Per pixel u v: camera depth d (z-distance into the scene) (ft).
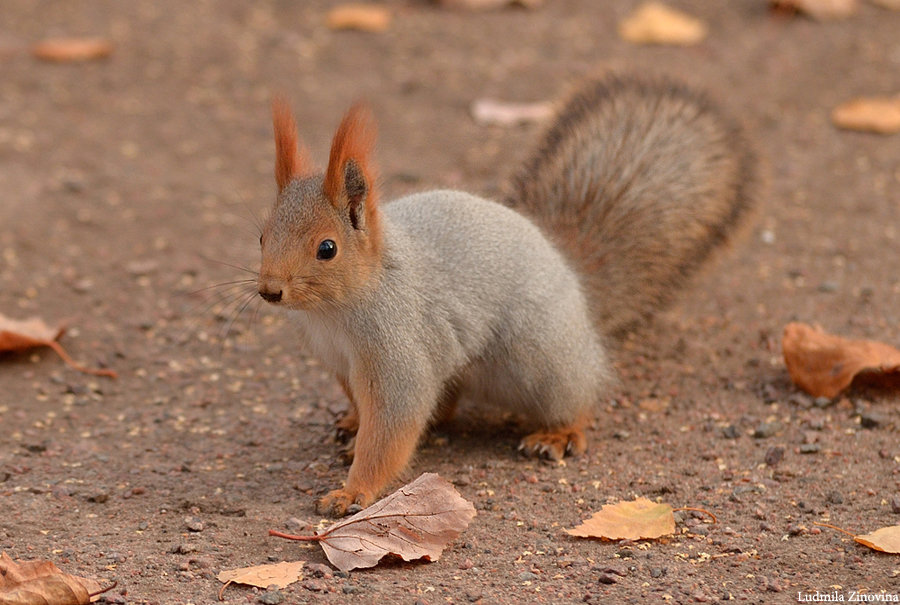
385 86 60.54
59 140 54.34
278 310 42.06
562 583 24.58
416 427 29.63
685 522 27.63
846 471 29.94
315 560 25.70
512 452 32.48
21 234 46.24
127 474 30.50
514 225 32.40
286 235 27.73
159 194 50.08
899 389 34.42
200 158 53.47
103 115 57.21
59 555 25.63
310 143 52.26
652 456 31.68
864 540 25.66
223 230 47.24
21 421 33.88
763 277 43.42
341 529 26.11
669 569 25.16
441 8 71.31
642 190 38.45
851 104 56.59
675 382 36.47
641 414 34.50
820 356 34.78
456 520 25.98
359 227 28.14
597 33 67.56
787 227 47.01
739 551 25.98
